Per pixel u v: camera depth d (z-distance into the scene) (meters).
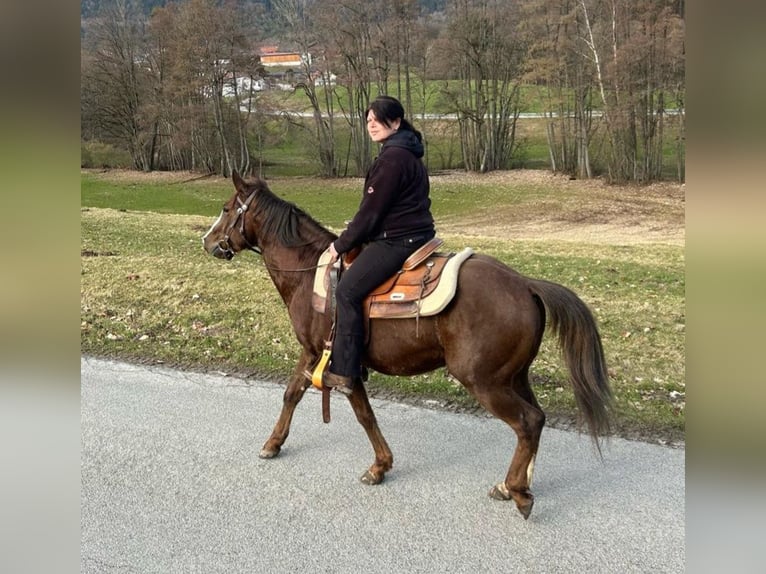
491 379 3.27
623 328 6.52
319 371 3.59
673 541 3.26
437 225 19.34
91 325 6.91
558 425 4.56
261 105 32.72
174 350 6.19
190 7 32.41
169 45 33.66
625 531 3.35
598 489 3.75
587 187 26.11
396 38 31.03
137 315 7.25
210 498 3.71
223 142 33.34
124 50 35.31
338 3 31.06
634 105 25.45
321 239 3.95
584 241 14.45
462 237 14.73
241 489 3.80
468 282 3.30
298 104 35.91
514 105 32.38
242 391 5.27
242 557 3.18
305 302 3.86
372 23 31.19
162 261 10.08
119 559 3.16
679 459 4.05
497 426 4.61
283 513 3.56
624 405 4.74
